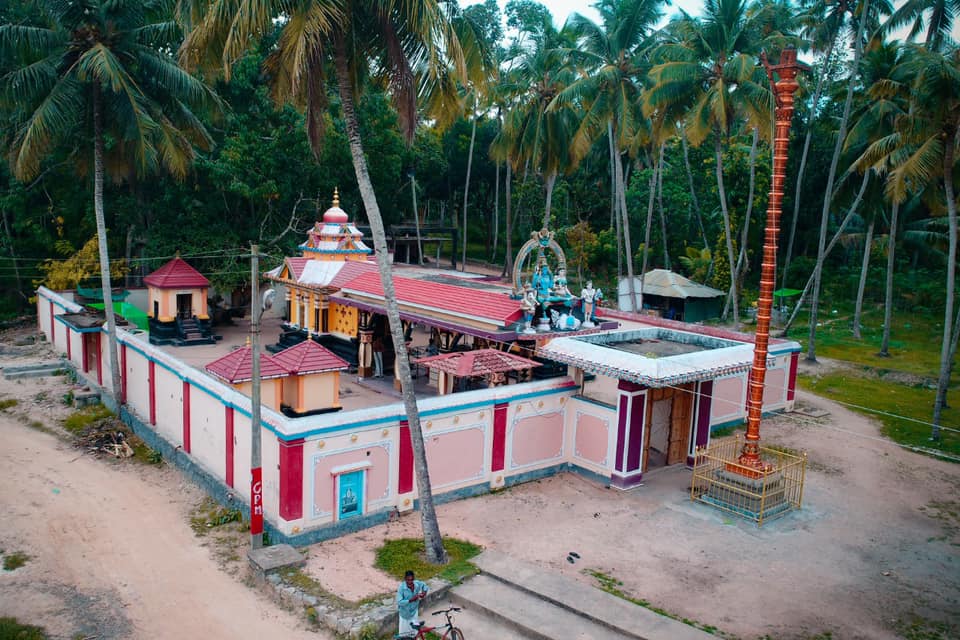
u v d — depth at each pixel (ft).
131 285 127.44
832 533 48.73
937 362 99.81
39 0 65.77
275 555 42.32
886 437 71.10
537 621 36.58
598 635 35.53
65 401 76.84
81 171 84.48
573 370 59.77
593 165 175.22
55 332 101.09
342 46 43.29
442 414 50.70
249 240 124.67
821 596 39.96
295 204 126.72
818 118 137.80
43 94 68.33
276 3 40.63
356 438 46.65
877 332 119.55
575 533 47.47
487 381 66.33
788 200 152.56
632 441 55.16
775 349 76.02
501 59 120.26
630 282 112.37
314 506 45.34
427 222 202.80
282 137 117.60
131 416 69.21
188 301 106.11
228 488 51.88
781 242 160.86
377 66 48.55
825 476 60.03
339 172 129.80
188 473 57.11
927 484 58.90
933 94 64.95
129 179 106.52
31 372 87.04
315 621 36.70
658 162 142.82
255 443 42.73
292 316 102.06
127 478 57.21
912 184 78.59
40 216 123.34
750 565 43.52
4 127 82.58
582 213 178.29
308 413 61.41
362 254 100.58
